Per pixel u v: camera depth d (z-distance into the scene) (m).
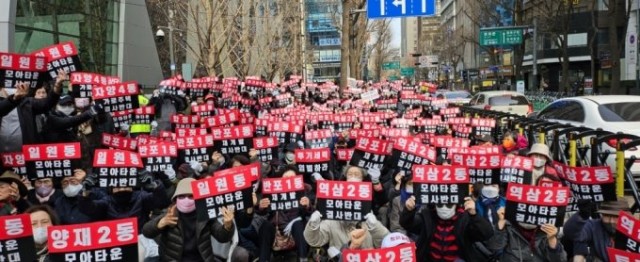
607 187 6.14
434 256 5.51
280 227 6.55
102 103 8.80
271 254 6.68
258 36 26.55
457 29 82.94
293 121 11.25
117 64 27.03
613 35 24.20
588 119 11.60
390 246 4.57
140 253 5.75
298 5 35.38
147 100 13.77
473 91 65.38
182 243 5.27
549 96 34.16
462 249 5.45
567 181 6.48
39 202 6.62
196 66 23.78
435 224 5.54
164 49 34.56
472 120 12.63
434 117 13.80
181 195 5.25
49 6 21.39
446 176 5.41
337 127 13.21
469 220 5.40
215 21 15.73
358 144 7.54
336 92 26.94
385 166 8.59
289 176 6.26
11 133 7.16
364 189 5.40
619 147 8.73
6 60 6.72
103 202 6.32
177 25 25.75
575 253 5.38
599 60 44.50
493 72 61.56
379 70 71.75
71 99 8.11
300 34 38.22
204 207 5.14
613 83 24.39
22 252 4.07
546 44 53.84
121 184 6.36
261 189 6.80
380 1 15.94
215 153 8.74
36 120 8.15
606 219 5.24
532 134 12.07
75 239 3.98
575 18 49.72
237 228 6.00
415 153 7.40
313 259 6.27
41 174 6.55
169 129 13.08
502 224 5.49
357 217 5.40
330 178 7.98
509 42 33.50
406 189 6.57
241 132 8.85
